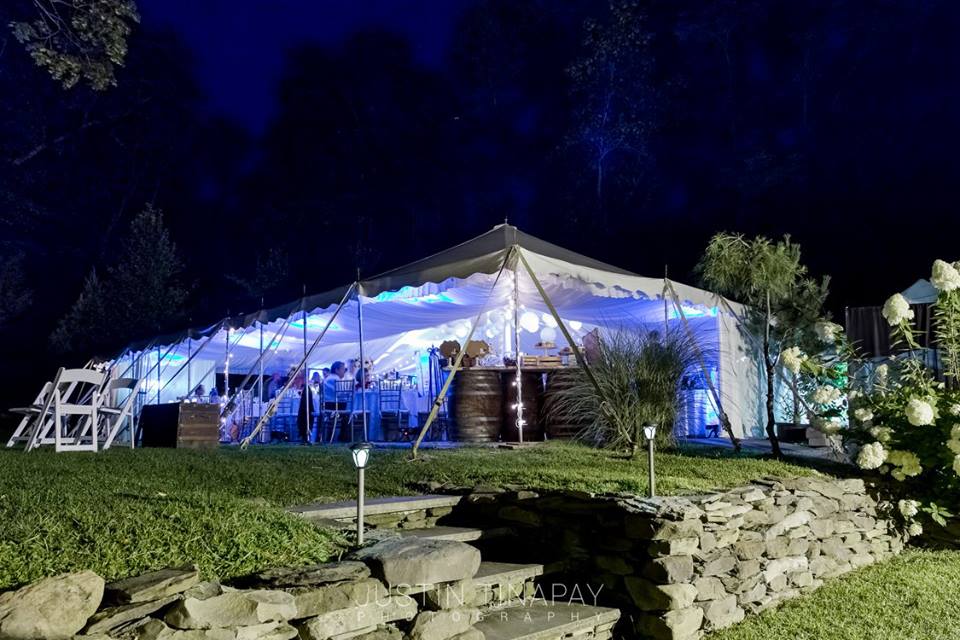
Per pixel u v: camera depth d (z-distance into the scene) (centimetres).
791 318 1045
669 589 436
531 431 927
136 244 2092
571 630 423
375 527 472
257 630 282
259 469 632
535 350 1315
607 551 479
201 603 272
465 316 1278
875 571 598
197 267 3078
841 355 769
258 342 1453
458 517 548
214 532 352
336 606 314
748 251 775
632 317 1242
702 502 479
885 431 671
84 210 2872
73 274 2736
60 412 806
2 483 453
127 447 918
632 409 779
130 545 319
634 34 2880
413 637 342
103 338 1950
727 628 465
